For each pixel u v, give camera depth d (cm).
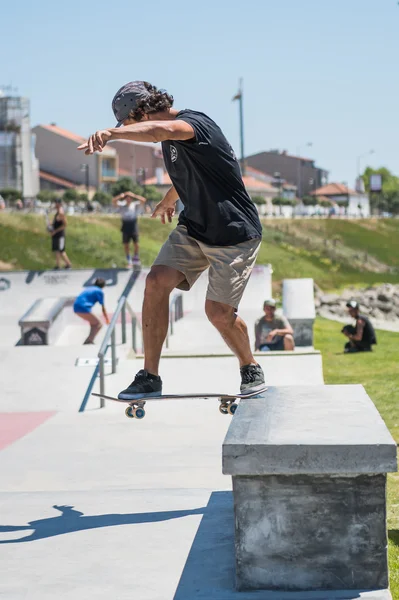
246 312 2612
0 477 962
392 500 884
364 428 508
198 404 1409
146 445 1138
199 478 920
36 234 7388
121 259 7056
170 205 711
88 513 675
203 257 631
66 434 1235
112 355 1579
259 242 626
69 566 547
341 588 489
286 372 1552
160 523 636
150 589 504
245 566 496
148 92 605
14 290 2889
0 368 1625
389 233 9656
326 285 7406
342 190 17312
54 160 14000
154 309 622
